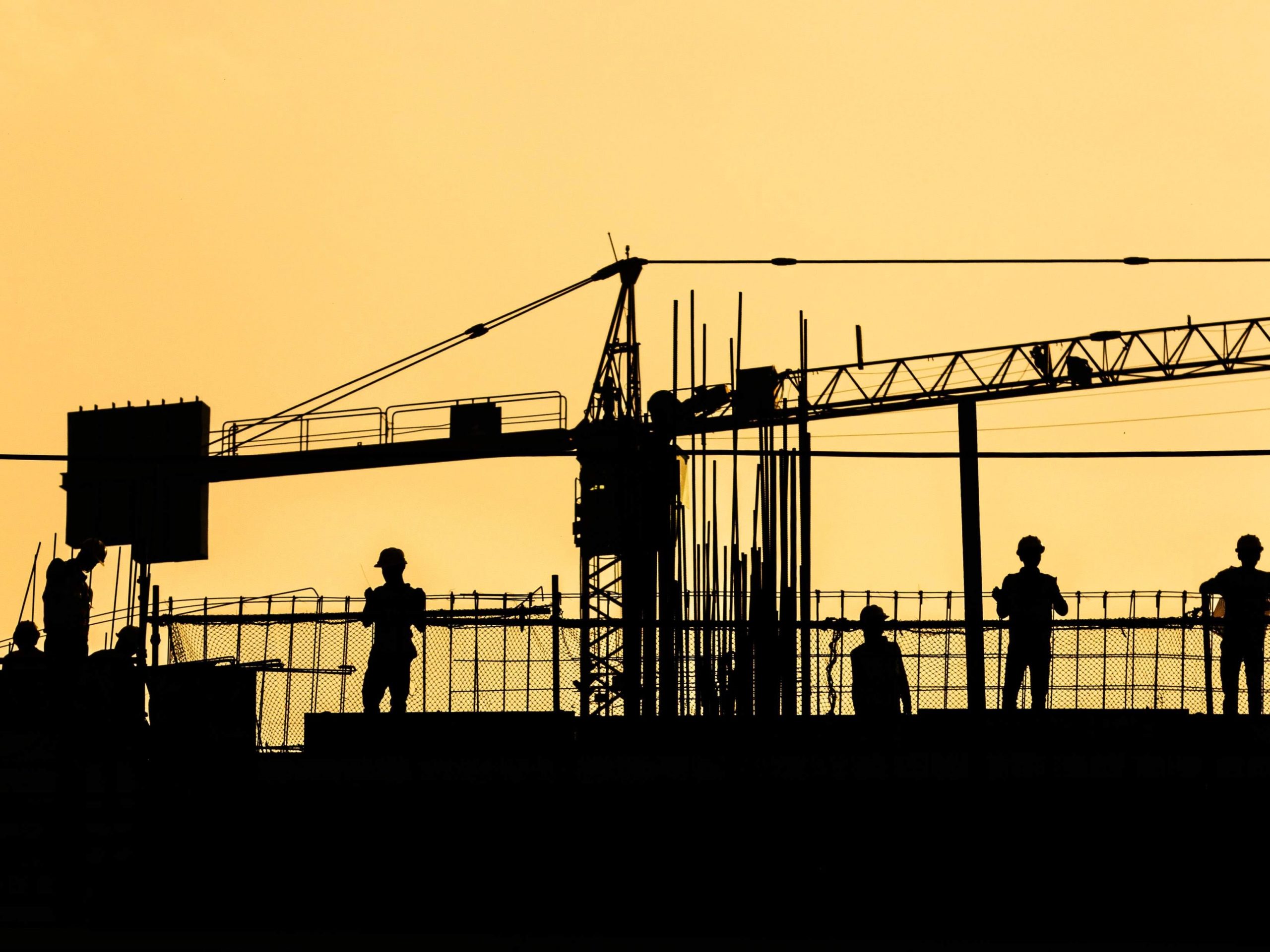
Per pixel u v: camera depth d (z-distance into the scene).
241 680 58.66
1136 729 54.62
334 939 48.81
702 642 71.19
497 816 54.31
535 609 59.53
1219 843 52.72
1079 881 52.78
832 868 53.50
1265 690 60.44
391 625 59.12
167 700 56.47
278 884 53.41
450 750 56.38
